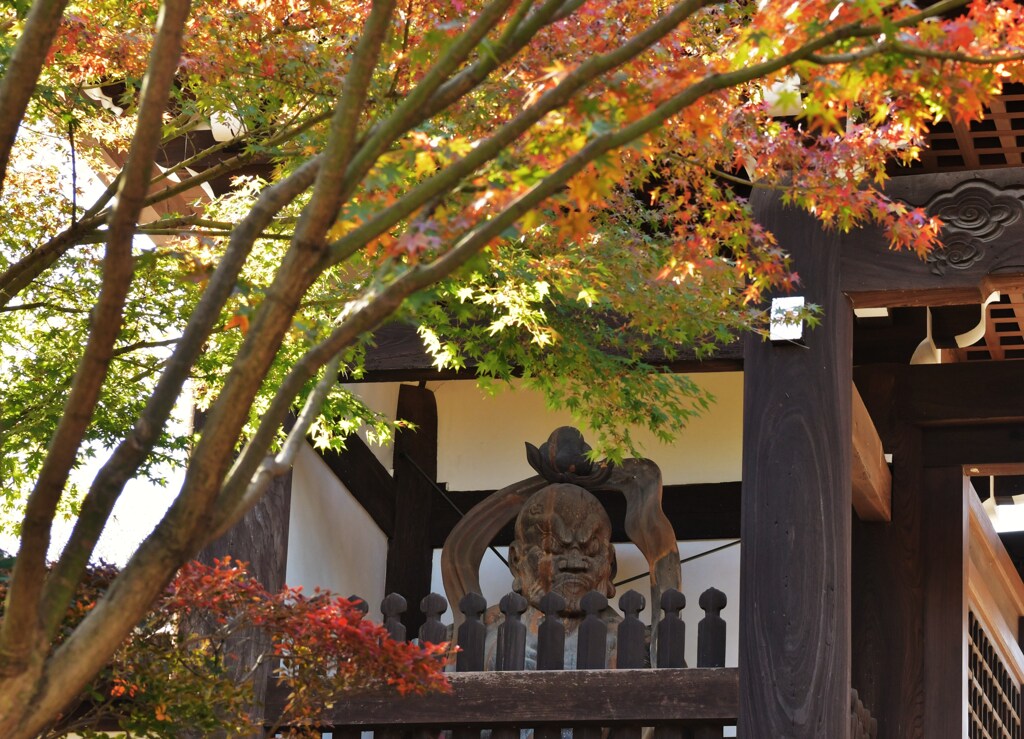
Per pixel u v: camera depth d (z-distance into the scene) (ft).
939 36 10.61
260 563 25.13
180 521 10.39
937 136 22.80
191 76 17.74
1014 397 27.71
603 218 18.10
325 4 15.74
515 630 23.58
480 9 15.40
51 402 19.15
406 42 15.78
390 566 33.88
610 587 29.30
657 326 18.60
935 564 27.71
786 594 19.97
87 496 10.52
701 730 22.33
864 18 10.29
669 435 21.24
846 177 14.14
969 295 20.49
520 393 35.09
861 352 28.91
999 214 20.43
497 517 30.50
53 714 10.05
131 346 16.65
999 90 11.33
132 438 10.68
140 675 15.23
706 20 15.76
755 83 15.14
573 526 29.07
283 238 17.08
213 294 10.81
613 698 22.61
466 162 10.22
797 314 20.33
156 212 26.96
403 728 23.40
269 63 17.19
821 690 19.56
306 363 10.54
